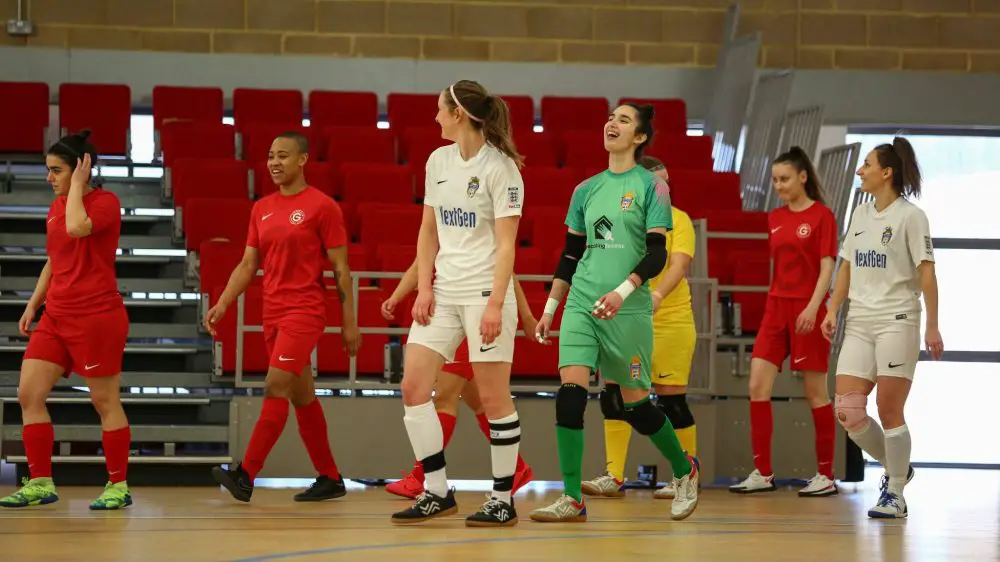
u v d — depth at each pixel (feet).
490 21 77.46
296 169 38.45
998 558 27.14
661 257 31.73
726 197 65.26
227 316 50.03
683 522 34.40
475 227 31.12
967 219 77.41
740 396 52.39
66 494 42.04
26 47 73.51
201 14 75.10
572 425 32.63
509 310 31.19
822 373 47.50
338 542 28.14
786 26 78.38
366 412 47.91
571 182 63.87
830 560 26.27
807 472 52.19
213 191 60.29
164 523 32.65
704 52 78.89
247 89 71.36
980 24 79.15
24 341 53.98
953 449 72.69
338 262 38.70
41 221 60.64
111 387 37.06
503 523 31.55
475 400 40.78
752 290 54.13
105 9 74.28
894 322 37.86
